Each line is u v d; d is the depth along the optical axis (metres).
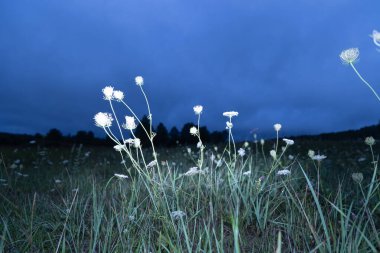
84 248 2.79
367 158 9.31
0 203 4.07
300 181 4.84
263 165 6.06
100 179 6.34
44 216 3.57
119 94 3.04
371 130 28.66
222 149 13.10
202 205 3.69
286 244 2.73
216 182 4.02
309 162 6.77
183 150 12.89
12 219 3.29
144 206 3.74
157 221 3.27
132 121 3.15
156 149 15.13
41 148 15.84
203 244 2.58
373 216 3.08
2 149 14.16
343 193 3.94
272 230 3.04
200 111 3.73
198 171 3.65
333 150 13.96
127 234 2.68
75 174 7.14
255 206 3.52
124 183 4.88
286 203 3.51
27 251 2.59
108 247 2.53
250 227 3.22
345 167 7.60
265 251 2.51
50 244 2.84
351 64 2.05
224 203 3.68
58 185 5.64
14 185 5.50
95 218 2.81
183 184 4.45
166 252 2.54
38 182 6.29
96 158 12.13
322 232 2.83
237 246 1.81
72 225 3.19
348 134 29.11
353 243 2.10
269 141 16.77
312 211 3.24
